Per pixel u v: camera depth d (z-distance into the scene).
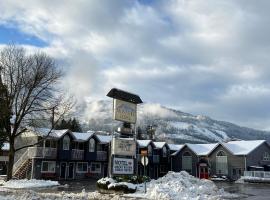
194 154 72.75
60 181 48.81
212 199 23.70
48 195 21.19
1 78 39.75
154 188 25.47
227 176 66.50
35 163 52.75
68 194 24.45
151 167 72.00
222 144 68.38
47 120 42.34
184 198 23.36
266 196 29.02
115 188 27.06
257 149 67.06
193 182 30.22
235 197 27.27
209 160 70.00
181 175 30.91
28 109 40.34
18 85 40.06
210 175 69.12
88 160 59.44
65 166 56.94
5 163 57.91
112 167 29.53
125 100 30.78
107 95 29.48
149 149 70.75
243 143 69.62
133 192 26.78
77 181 49.66
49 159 54.34
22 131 41.22
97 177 60.84
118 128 30.80
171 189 25.89
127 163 30.67
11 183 36.47
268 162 68.62
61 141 56.09
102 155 61.81
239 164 65.31
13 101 40.03
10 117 40.50
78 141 58.16
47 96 41.78
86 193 25.69
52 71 43.84
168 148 76.06
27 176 52.22
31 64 40.81
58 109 42.81
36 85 40.59
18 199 18.34
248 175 59.97
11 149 40.44
